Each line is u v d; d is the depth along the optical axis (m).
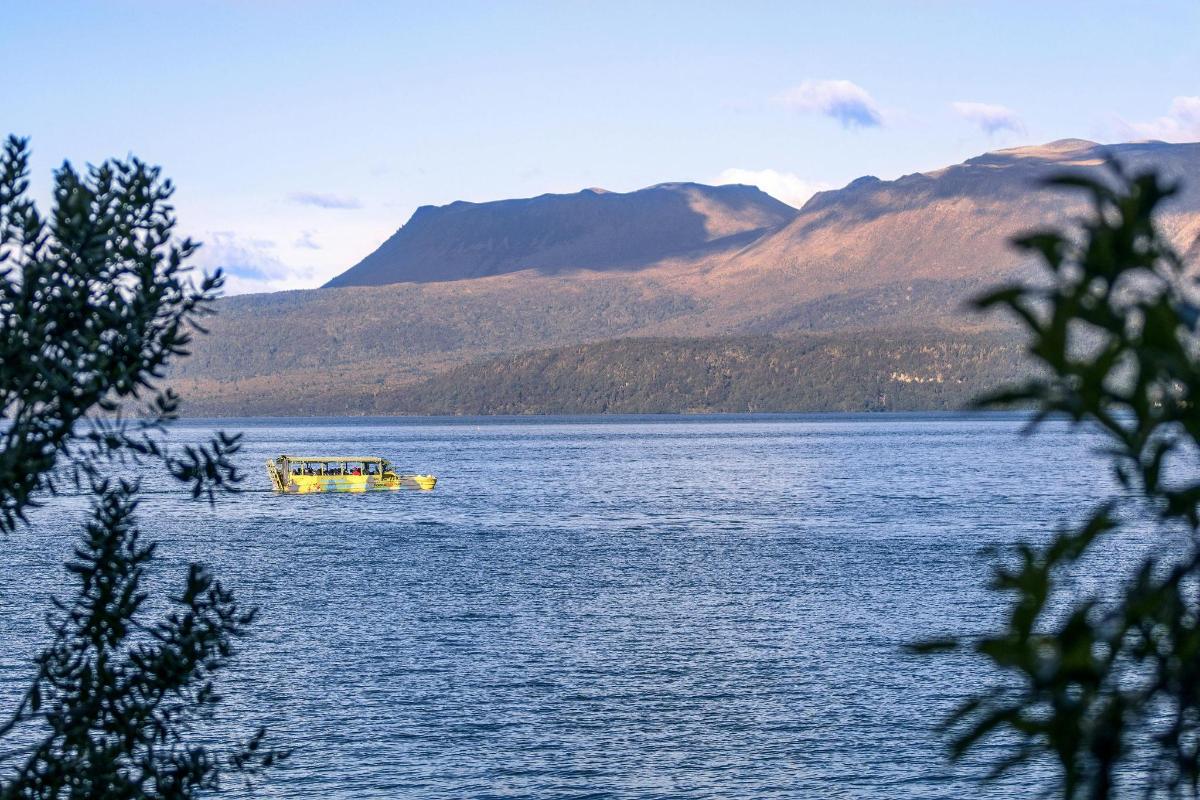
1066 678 6.33
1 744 71.19
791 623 109.94
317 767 68.81
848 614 114.25
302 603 123.88
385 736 74.50
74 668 22.09
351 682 87.88
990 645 6.49
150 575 146.38
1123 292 5.99
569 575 142.75
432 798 64.06
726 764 69.06
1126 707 6.48
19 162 18.33
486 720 77.81
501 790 65.31
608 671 90.94
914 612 115.06
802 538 180.25
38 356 17.92
